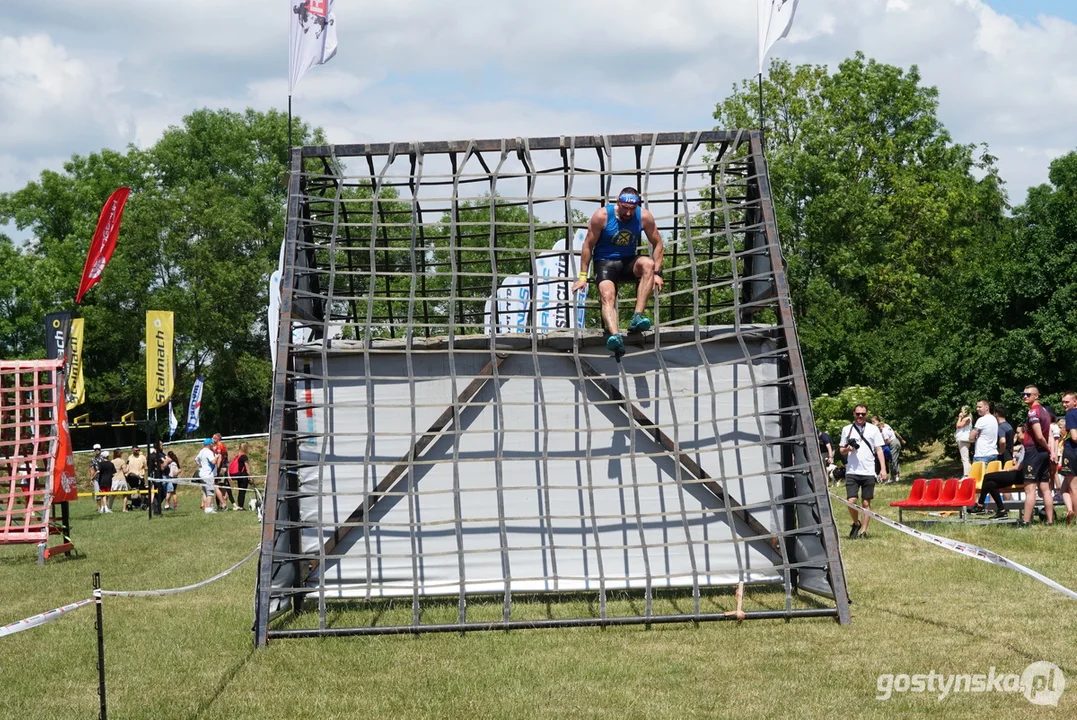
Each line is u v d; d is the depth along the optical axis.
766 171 11.26
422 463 10.93
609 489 12.09
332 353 11.87
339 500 12.00
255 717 7.89
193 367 66.81
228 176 67.81
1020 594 11.39
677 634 10.15
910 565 13.68
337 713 7.94
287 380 11.75
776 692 8.07
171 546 20.50
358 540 11.96
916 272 51.91
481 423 12.04
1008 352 28.97
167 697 8.50
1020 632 9.60
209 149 70.25
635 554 12.12
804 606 11.27
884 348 39.72
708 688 8.24
